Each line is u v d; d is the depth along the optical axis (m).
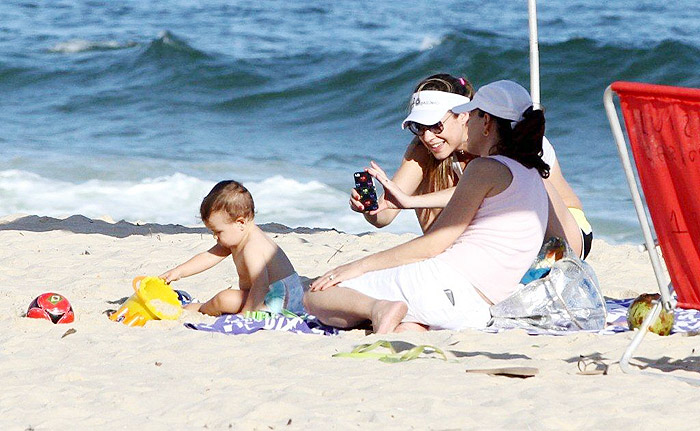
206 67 58.50
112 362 11.18
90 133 44.84
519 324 13.01
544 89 53.50
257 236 14.35
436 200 14.08
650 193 10.21
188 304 14.77
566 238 14.27
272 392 9.90
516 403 9.43
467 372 10.55
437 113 13.85
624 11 73.69
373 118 51.41
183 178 34.78
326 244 20.69
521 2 81.62
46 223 23.17
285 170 37.47
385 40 65.44
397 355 11.27
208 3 84.88
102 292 15.99
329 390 9.90
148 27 72.31
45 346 11.95
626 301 15.32
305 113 52.25
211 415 9.16
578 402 9.46
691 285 10.27
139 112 51.25
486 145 13.35
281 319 13.20
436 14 76.69
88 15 79.25
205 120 49.94
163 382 10.33
